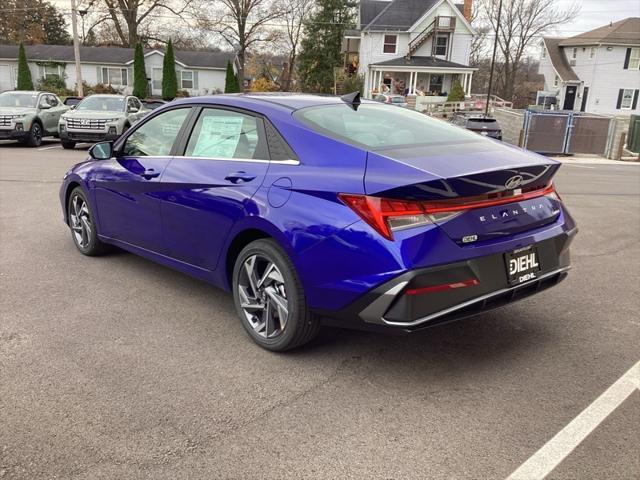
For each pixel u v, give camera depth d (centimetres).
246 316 363
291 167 333
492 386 314
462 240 292
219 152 386
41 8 6228
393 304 284
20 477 233
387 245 282
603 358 351
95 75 4622
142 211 439
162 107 448
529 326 402
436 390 309
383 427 273
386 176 292
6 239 601
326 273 303
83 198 523
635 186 1323
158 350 352
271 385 312
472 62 6781
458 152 329
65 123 1659
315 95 420
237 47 5066
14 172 1116
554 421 279
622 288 490
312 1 5619
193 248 398
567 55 4797
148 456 248
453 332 389
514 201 321
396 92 4216
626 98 4353
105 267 513
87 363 332
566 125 2578
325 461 247
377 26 4241
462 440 263
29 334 370
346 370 331
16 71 4606
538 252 330
